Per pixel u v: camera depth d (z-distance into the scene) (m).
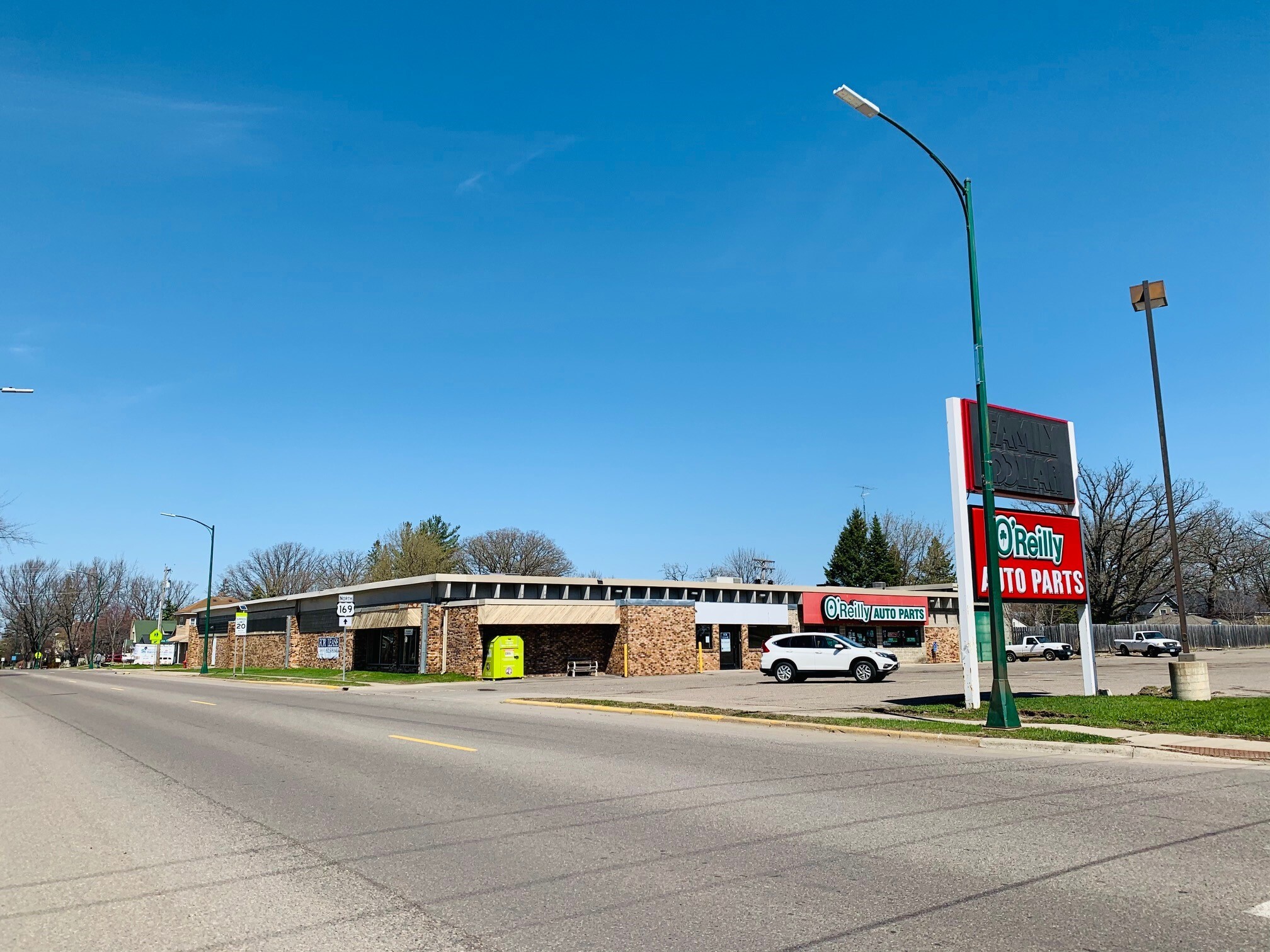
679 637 40.09
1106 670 38.34
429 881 6.21
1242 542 84.25
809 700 22.66
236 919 5.50
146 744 14.86
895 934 5.01
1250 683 26.55
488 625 36.22
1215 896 5.65
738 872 6.31
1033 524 20.48
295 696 27.25
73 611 118.00
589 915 5.43
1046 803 8.68
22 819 8.78
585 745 13.55
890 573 84.06
